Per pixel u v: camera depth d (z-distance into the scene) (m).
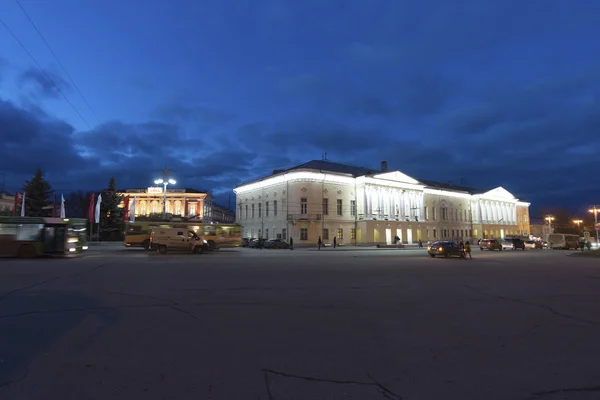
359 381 4.55
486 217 91.06
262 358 5.36
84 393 4.15
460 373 4.82
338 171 65.19
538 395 4.17
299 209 57.50
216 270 17.78
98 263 21.14
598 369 4.99
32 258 25.14
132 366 5.00
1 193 76.31
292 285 12.83
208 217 96.62
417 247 61.44
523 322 7.68
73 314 8.06
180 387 4.33
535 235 95.31
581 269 20.31
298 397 4.09
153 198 90.44
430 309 8.96
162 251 32.00
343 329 7.05
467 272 18.06
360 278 15.08
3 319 7.59
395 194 68.50
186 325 7.24
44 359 5.25
